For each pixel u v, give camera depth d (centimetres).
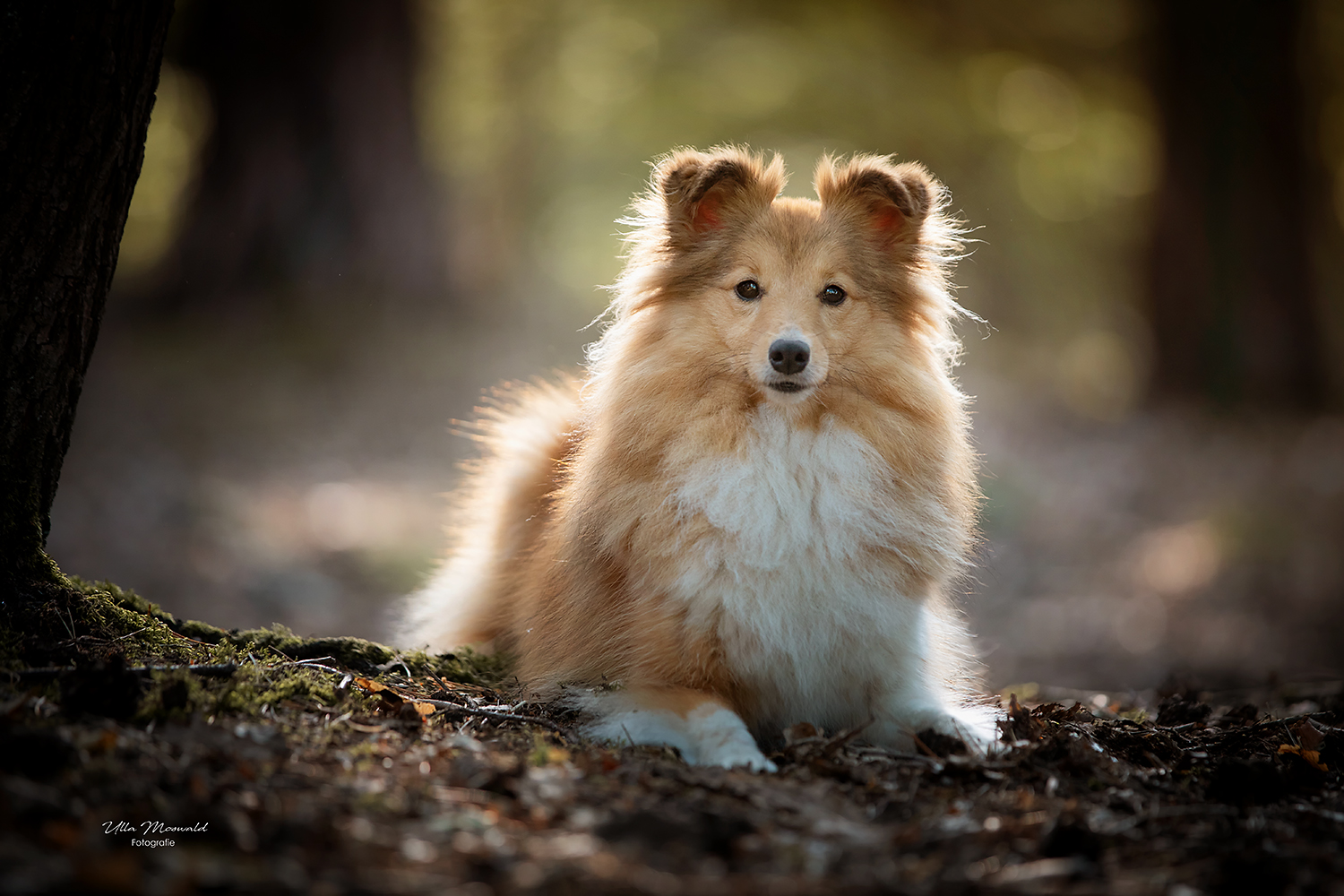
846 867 273
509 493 595
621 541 449
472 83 2370
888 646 437
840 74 2280
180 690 339
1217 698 645
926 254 509
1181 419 1561
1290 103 1625
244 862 246
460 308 1680
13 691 336
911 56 2203
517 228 2475
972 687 510
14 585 400
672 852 275
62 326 406
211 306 1553
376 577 984
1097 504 1245
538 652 504
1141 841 302
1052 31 1966
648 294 490
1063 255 2739
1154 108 1691
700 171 473
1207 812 326
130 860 238
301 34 1605
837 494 439
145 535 943
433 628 611
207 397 1319
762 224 477
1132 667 851
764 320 452
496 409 648
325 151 1614
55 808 258
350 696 396
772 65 2289
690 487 432
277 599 891
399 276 1648
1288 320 1631
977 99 2330
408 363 1498
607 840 278
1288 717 468
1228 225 1627
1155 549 1102
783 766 380
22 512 405
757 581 425
